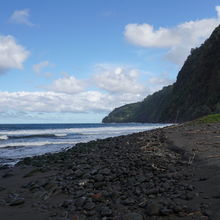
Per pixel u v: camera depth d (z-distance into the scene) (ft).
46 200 25.05
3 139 131.85
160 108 514.27
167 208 18.95
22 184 33.35
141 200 21.43
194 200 20.29
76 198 24.75
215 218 16.98
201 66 358.02
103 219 18.81
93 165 40.32
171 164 34.91
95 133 177.58
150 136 77.36
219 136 61.16
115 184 28.37
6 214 21.58
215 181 24.00
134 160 39.55
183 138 61.87
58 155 58.08
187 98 351.67
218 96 287.89
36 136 151.53
